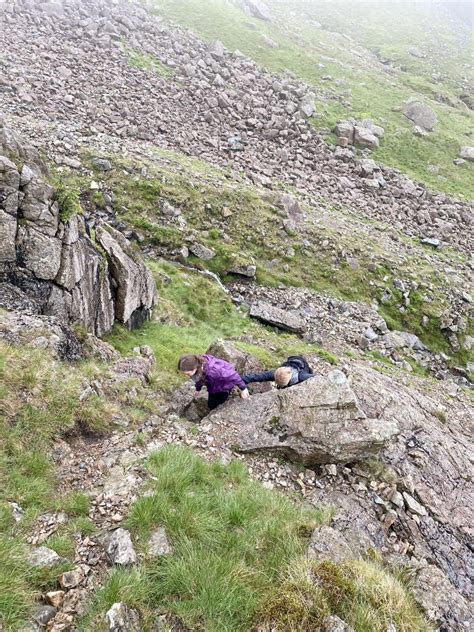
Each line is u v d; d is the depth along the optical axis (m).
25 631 4.50
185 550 5.77
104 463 7.67
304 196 39.28
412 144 58.22
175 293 22.86
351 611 5.42
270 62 71.38
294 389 9.70
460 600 6.55
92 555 5.66
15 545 5.41
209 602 5.14
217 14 83.81
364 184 45.88
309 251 31.19
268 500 7.35
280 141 48.62
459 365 28.66
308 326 24.62
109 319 14.86
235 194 32.53
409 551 7.79
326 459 8.88
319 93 64.12
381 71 91.50
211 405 10.47
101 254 14.48
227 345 13.16
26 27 51.34
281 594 5.39
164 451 7.77
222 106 50.69
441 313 30.33
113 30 57.62
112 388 9.98
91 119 38.44
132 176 29.91
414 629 5.54
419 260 34.94
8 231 10.95
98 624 4.67
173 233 27.33
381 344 25.45
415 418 11.95
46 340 9.72
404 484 9.09
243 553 6.04
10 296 10.80
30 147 12.70
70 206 12.31
